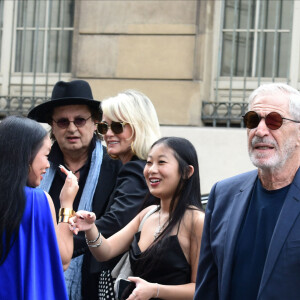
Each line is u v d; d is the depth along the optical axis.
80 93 4.87
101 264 4.29
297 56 8.64
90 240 4.07
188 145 4.15
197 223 3.94
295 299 3.15
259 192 3.42
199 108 8.73
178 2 8.80
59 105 4.84
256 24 8.78
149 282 3.92
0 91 9.37
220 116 8.77
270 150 3.32
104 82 8.93
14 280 3.45
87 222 4.00
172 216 4.00
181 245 3.94
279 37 8.73
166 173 4.06
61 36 9.23
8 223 3.43
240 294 3.30
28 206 3.53
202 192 8.54
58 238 3.92
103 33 8.95
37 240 3.54
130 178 4.47
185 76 8.77
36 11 9.34
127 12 8.90
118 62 8.90
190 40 8.77
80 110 4.84
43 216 3.57
